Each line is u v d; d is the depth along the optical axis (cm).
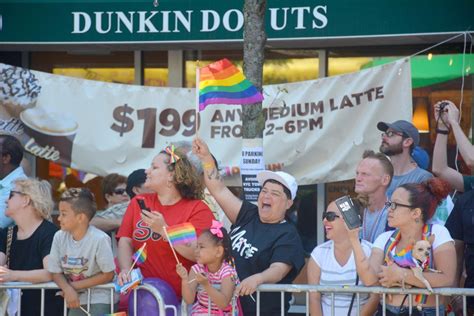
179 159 1141
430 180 1091
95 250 1116
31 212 1211
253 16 1293
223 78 1197
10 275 1130
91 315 1138
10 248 1215
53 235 1204
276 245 1127
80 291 1137
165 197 1145
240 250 1145
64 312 1136
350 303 1100
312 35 1652
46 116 1742
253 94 1199
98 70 1892
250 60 1295
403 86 1642
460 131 1517
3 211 1435
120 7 1708
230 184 1700
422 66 1750
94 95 1742
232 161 1698
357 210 1055
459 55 1730
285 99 1694
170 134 1725
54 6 1727
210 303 1055
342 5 1642
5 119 1744
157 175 1134
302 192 1802
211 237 1055
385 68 1648
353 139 1666
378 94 1653
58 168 1862
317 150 1684
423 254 1041
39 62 1903
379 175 1262
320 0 1645
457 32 1602
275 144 1694
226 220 1432
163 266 1120
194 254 1093
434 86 1742
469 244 1225
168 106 1727
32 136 1742
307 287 1063
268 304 1129
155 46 1758
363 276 1048
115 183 1658
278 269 1102
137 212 1148
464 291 1033
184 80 1861
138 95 1734
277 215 1150
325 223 1131
